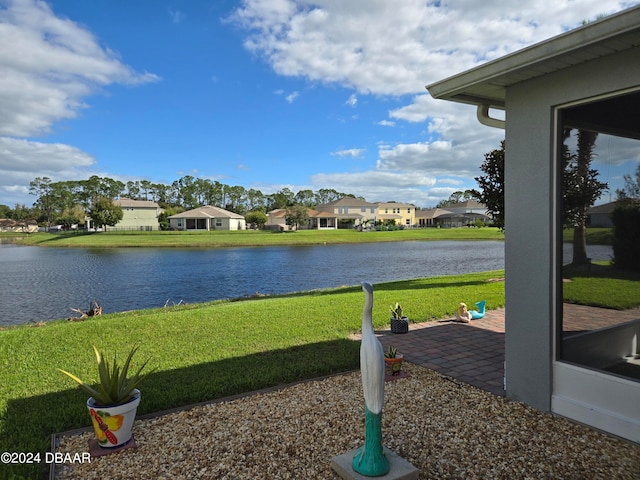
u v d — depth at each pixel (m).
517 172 3.83
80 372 4.87
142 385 4.37
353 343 5.98
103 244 43.81
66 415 3.71
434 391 4.18
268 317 7.70
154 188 108.44
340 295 10.27
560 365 3.59
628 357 3.78
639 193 3.71
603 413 3.27
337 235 54.09
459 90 3.85
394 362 4.52
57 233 61.72
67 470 2.86
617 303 3.73
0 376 4.76
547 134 3.55
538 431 3.30
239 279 19.08
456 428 3.37
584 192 3.62
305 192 116.00
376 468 2.58
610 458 2.88
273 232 59.41
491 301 9.07
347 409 3.78
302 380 4.58
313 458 2.96
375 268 22.58
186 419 3.62
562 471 2.73
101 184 101.62
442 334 6.52
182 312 8.30
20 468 2.81
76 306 13.50
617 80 3.06
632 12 2.51
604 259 3.69
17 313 12.55
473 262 25.03
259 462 2.92
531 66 3.27
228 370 4.84
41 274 21.28
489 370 4.82
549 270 3.59
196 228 66.25
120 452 3.08
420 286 11.88
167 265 25.31
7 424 3.54
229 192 106.69
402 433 3.29
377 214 80.75
